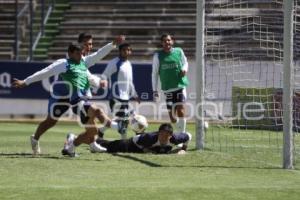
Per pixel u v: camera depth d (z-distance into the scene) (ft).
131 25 331.57
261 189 101.81
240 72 190.39
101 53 141.18
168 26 327.06
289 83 126.11
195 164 130.82
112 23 334.03
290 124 127.03
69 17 340.18
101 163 129.29
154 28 327.26
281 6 188.55
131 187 101.96
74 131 216.13
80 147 158.81
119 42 141.59
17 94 262.06
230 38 195.72
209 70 187.83
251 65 194.59
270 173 120.37
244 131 194.59
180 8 334.85
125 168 123.24
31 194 95.45
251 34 194.29
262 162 136.77
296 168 127.24
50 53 322.34
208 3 166.30
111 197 94.02
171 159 136.98
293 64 137.08
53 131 214.90
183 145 148.46
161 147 146.10
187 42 318.04
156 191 98.84
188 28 324.60
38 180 108.27
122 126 163.84
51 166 124.06
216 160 137.59
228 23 181.37
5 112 262.88
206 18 165.17
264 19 190.39
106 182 106.83
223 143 171.12
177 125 167.02
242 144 169.48
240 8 184.96
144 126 157.17
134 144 146.41
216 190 100.27
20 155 140.46
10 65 261.03
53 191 97.86
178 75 165.48
